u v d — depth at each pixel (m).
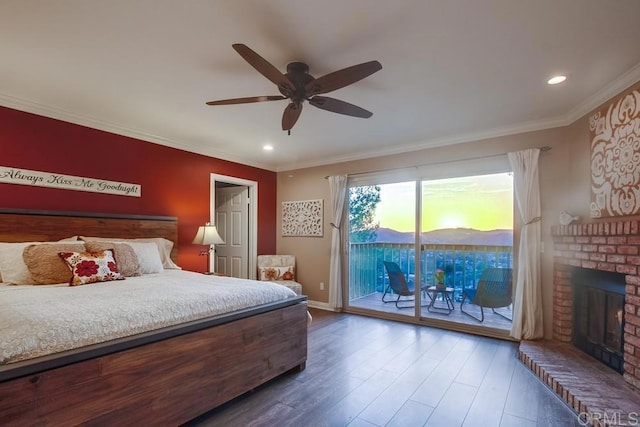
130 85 2.66
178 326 1.95
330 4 1.69
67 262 2.61
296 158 5.21
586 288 3.02
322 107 2.41
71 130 3.33
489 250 3.91
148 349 1.79
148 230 3.91
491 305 3.86
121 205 3.72
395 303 4.82
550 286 3.44
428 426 2.01
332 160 5.19
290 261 5.45
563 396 2.30
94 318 1.67
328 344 3.48
